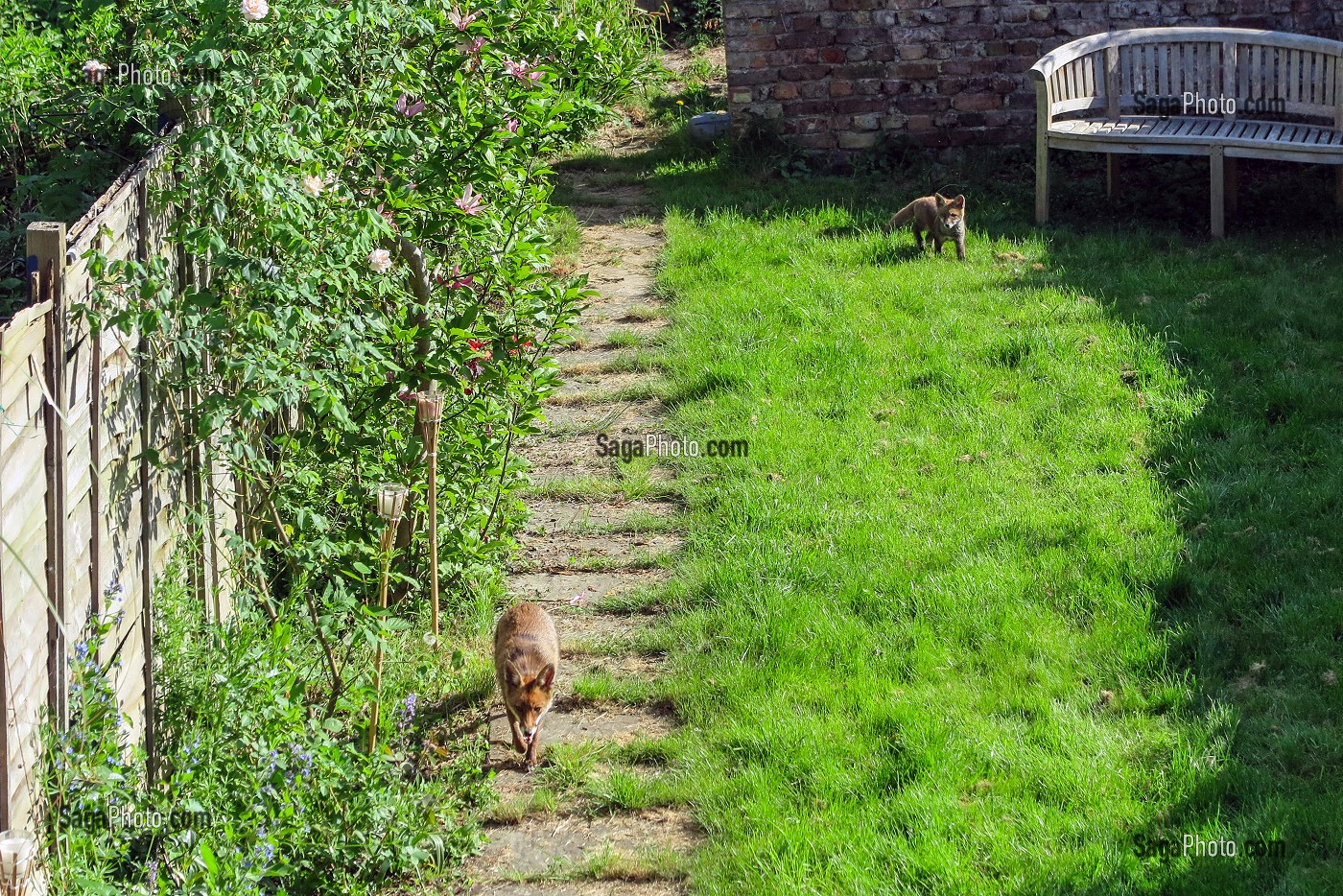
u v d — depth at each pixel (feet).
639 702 18.16
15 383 11.16
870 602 19.61
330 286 17.56
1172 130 35.17
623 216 39.22
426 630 19.67
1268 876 13.64
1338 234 33.83
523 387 20.90
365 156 19.54
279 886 13.97
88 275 12.86
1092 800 15.11
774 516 22.16
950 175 40.91
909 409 25.90
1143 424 24.45
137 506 14.67
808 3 41.75
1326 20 40.40
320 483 19.31
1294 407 24.35
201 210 15.74
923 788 15.49
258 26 15.51
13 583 11.06
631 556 21.93
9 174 20.34
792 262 33.83
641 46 54.13
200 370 16.49
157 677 15.17
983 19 41.37
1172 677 17.39
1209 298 29.50
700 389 27.45
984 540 21.06
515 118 20.79
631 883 14.67
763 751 16.58
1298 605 18.47
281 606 16.94
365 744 16.06
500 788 16.49
